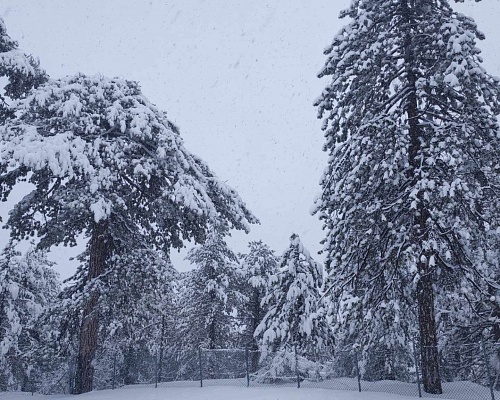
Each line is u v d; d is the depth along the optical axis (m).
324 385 15.05
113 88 16.25
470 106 11.98
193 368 29.59
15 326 22.95
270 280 19.89
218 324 30.52
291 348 18.11
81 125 14.56
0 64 15.00
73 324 15.65
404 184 13.08
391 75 13.90
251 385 16.39
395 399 11.05
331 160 14.30
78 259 17.38
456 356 17.27
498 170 12.10
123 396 13.12
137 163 14.45
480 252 15.69
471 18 12.95
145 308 15.67
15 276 25.06
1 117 15.77
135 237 16.56
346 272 13.23
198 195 14.74
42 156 12.48
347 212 12.64
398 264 12.42
